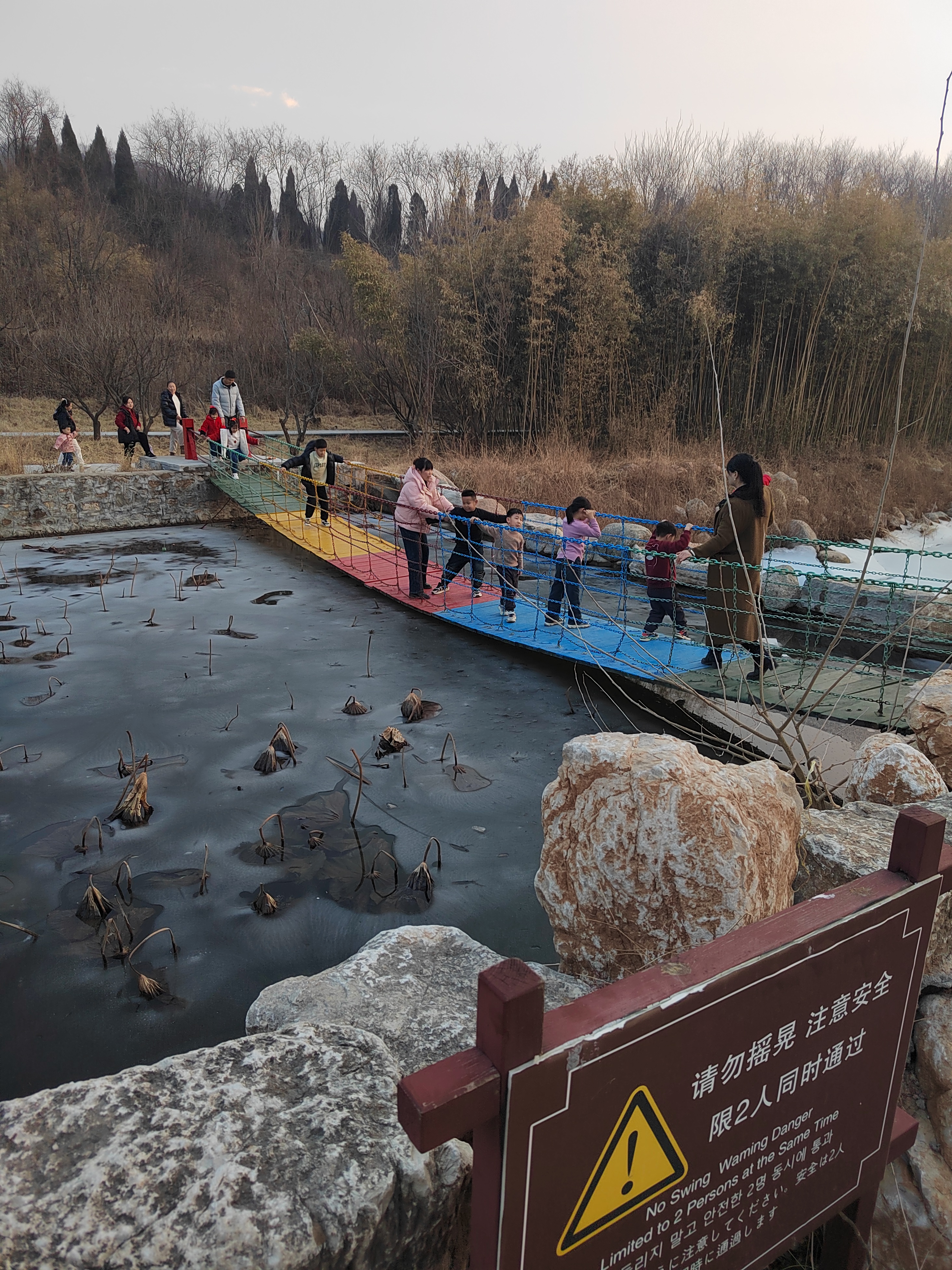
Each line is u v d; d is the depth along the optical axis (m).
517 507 10.09
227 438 16.95
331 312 31.88
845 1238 1.92
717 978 1.40
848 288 22.47
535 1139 1.23
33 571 12.29
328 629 9.60
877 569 13.91
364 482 16.88
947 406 24.55
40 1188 1.52
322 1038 2.02
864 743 4.38
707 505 16.59
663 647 8.21
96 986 3.81
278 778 5.83
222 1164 1.60
